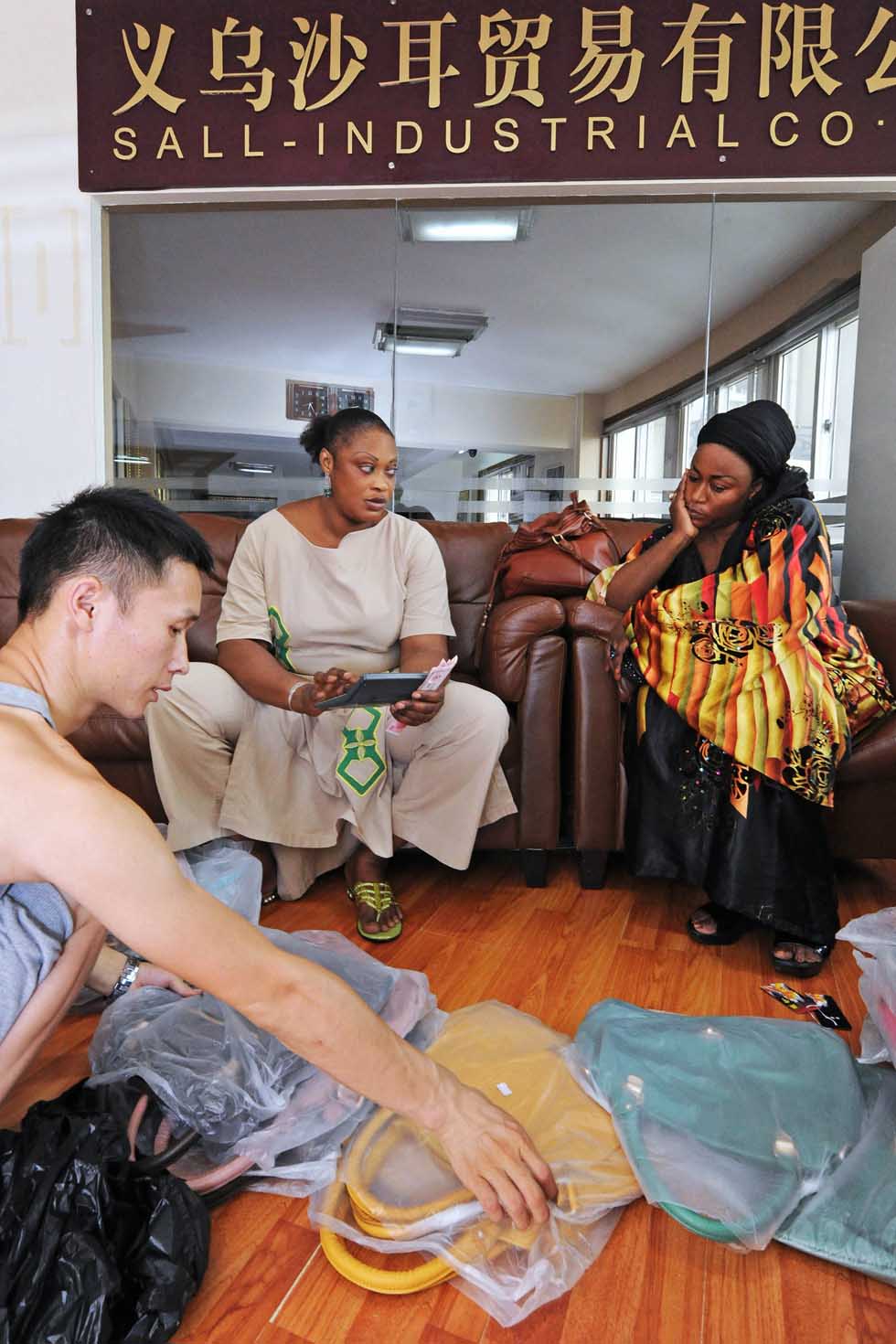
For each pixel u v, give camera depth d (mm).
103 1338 683
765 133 2689
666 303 3252
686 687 1664
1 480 3053
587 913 1850
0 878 742
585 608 1900
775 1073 1078
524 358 3365
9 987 836
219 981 702
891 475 2984
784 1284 846
